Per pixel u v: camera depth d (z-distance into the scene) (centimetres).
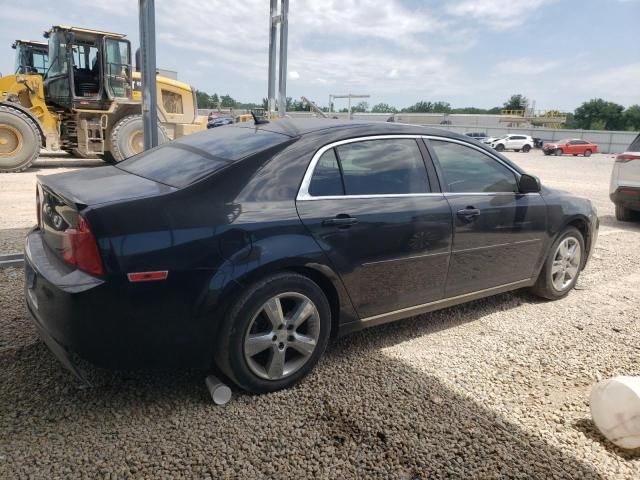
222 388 283
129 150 1404
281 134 321
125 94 1401
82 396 285
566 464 249
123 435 253
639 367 350
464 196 379
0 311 386
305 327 307
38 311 270
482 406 295
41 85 1327
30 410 269
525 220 420
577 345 382
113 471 229
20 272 473
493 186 405
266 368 293
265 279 280
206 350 272
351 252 312
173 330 260
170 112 1551
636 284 546
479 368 340
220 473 231
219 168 286
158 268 249
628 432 251
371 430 267
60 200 270
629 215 935
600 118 9788
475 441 262
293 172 301
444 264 367
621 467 248
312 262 294
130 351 254
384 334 391
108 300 242
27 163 1283
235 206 276
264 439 256
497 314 443
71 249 249
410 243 341
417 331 399
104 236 241
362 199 323
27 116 1277
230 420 270
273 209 286
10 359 318
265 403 287
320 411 282
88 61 1357
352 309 325
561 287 479
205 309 263
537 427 277
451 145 387
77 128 1375
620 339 396
